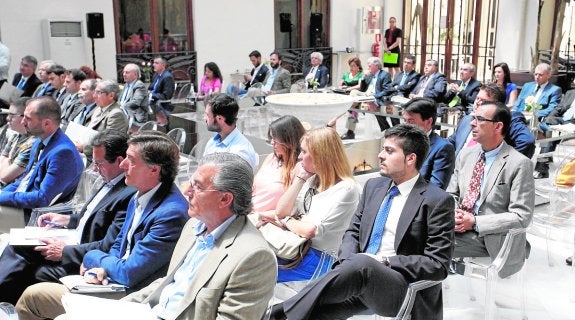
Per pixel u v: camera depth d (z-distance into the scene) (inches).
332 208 111.0
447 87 287.1
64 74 271.6
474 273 115.9
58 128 143.9
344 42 523.2
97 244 108.4
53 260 110.3
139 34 437.4
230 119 152.0
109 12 418.9
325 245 112.5
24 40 393.7
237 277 75.2
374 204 104.0
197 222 88.8
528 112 225.8
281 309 93.8
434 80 297.7
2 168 174.4
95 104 215.9
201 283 77.3
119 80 430.6
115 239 106.7
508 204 122.6
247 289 75.5
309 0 504.4
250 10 475.2
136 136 99.8
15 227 141.0
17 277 110.8
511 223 117.4
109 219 110.8
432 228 94.9
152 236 95.5
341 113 244.5
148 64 441.4
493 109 122.4
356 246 104.4
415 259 93.2
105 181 120.0
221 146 154.0
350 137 300.0
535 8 411.5
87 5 410.0
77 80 240.5
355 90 331.3
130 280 95.0
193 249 87.1
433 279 93.2
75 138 192.9
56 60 399.2
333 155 112.5
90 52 413.1
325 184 113.3
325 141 112.0
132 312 84.9
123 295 95.8
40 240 111.7
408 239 97.0
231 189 78.1
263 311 77.6
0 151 199.5
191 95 325.1
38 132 141.3
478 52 476.7
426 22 513.3
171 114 266.7
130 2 430.6
